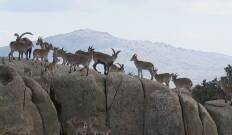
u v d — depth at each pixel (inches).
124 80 2087.8
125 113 2059.5
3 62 2081.7
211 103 2274.9
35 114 1845.5
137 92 2081.7
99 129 1968.5
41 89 1904.5
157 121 2049.7
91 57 2123.5
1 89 1788.9
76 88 2027.6
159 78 2295.8
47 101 1895.9
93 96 2031.3
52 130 1879.9
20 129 1780.3
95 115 2025.1
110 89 2066.9
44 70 2043.6
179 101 2098.9
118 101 2060.8
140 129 2064.5
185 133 2068.2
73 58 2081.7
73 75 2052.2
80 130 1946.4
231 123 2194.9
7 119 1766.7
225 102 2274.9
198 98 2824.8
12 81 1807.3
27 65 2096.5
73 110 2014.0
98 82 2079.2
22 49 2145.7
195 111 2102.6
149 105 2075.5
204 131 2113.7
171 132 2032.5
